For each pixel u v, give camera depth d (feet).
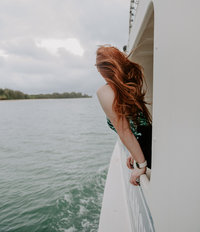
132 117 3.22
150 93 8.20
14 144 51.47
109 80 3.09
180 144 2.02
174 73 2.13
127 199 8.11
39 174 28.73
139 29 5.33
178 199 2.10
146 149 3.56
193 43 1.72
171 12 2.20
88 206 18.57
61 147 45.80
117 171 11.76
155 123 2.85
